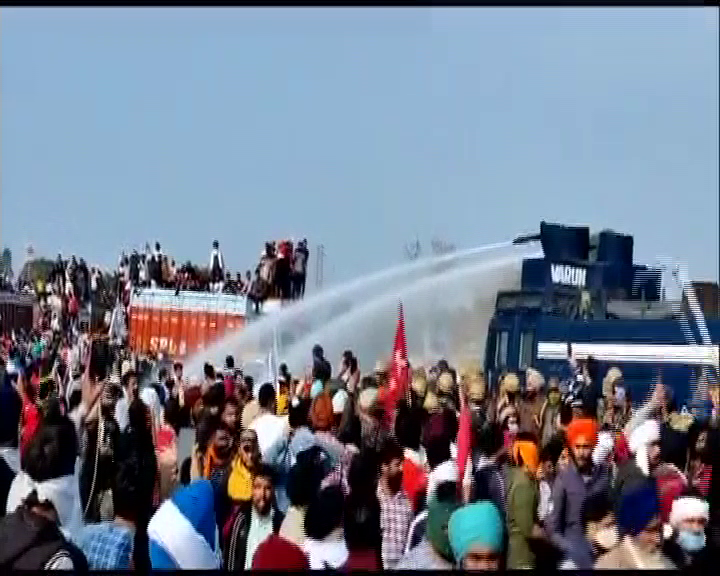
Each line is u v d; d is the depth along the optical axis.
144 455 6.72
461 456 7.08
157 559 5.54
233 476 6.76
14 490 5.11
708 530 6.80
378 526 6.06
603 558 6.57
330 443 7.45
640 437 7.51
